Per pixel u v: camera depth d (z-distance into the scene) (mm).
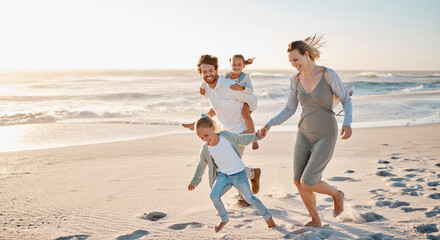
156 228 3699
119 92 28203
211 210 4297
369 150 8094
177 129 12820
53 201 4727
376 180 5363
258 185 4344
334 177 5609
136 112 18234
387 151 7906
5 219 4062
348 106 3350
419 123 13219
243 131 4363
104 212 4277
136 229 3689
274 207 4273
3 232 3652
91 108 19656
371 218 3648
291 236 3236
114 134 11719
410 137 9859
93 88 33250
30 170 6617
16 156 7953
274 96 25938
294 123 13773
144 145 9438
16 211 4340
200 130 3281
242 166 3473
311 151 3422
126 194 5047
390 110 17625
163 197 4898
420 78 59781
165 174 6277
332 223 3574
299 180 3479
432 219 3500
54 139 10758
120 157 7895
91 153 8328
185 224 3811
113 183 5668
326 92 3330
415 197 4344
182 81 44812
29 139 10719
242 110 4328
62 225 3855
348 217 3678
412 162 6598
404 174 5656
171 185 5543
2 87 34031
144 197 4898
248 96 4270
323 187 3410
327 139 3354
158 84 39125
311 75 3371
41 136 11227
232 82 4219
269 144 9398
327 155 3342
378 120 14445
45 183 5672
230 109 4309
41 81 44125
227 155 3393
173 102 22578
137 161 7465
